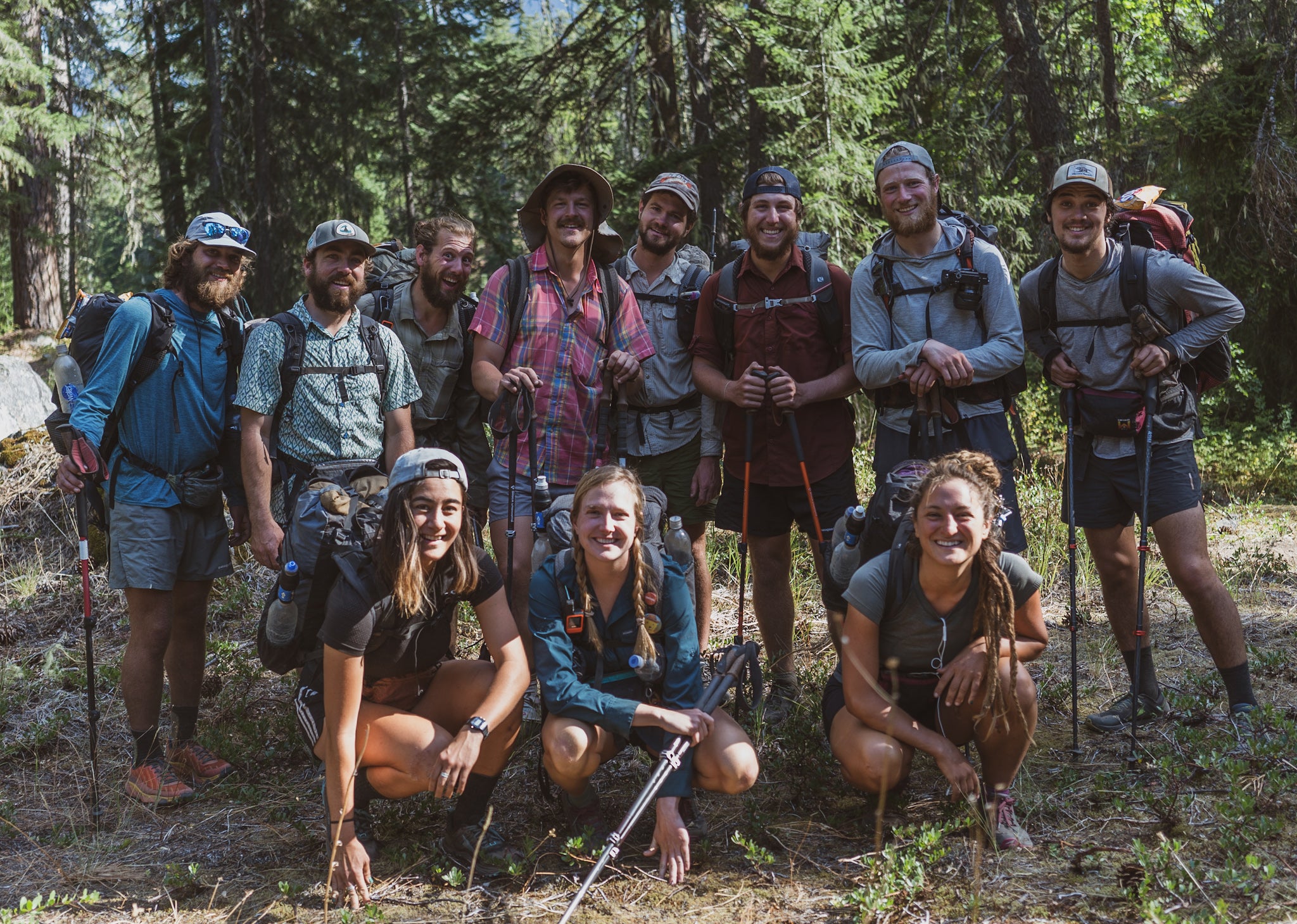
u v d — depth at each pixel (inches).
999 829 130.5
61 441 152.6
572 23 561.0
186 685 168.7
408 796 133.2
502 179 652.7
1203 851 126.1
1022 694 127.9
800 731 158.9
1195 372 167.3
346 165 772.6
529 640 170.6
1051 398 415.2
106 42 815.1
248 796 157.1
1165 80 511.5
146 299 157.8
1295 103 366.9
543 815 145.7
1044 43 432.8
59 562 279.3
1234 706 159.9
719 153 510.3
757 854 128.6
